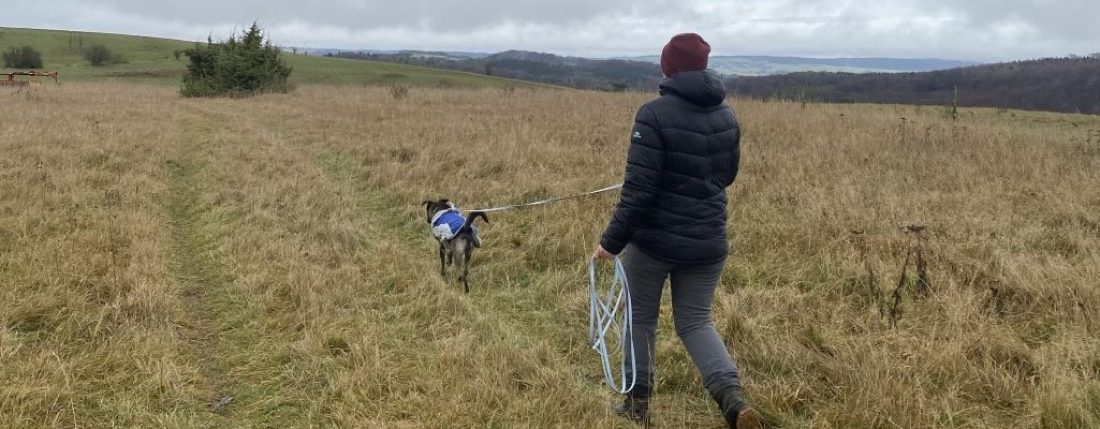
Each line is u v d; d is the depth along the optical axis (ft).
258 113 57.77
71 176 26.99
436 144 36.86
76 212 22.76
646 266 10.49
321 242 21.16
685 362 13.39
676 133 9.68
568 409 11.71
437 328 14.87
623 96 76.38
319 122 50.14
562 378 12.81
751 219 22.44
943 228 20.57
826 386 12.16
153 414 11.42
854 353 12.70
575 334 14.93
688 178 9.89
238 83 85.87
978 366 12.16
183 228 23.25
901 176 27.68
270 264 18.84
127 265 17.76
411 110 57.57
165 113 55.21
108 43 265.34
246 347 14.24
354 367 13.04
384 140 38.83
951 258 17.57
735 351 13.51
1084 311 13.78
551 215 23.26
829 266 17.63
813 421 11.13
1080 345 12.40
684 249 10.05
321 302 15.92
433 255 21.04
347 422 11.19
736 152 10.45
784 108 57.57
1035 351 12.55
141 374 12.60
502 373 12.67
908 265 17.54
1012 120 62.54
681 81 9.75
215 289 17.47
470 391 12.05
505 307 16.88
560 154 33.96
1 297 15.28
